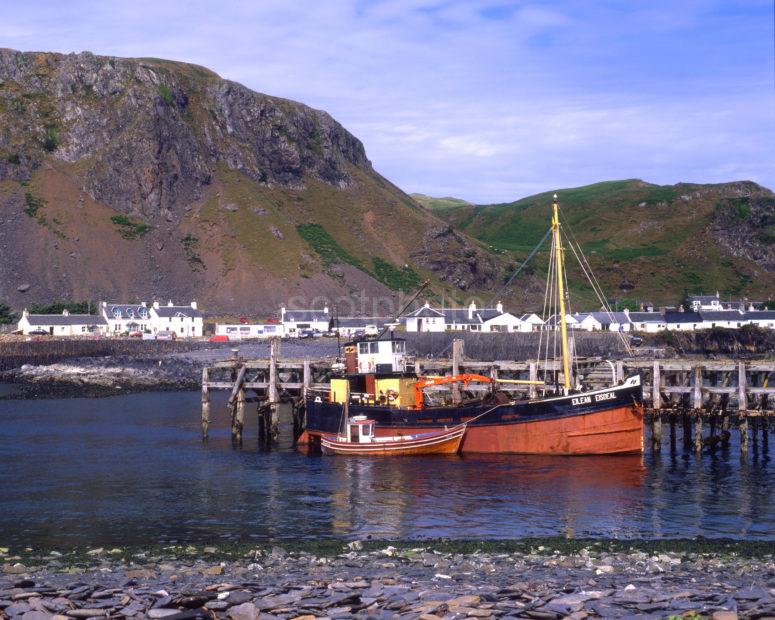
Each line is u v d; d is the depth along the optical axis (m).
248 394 117.88
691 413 59.09
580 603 22.08
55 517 42.12
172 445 68.00
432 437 59.66
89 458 61.38
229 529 39.34
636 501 44.75
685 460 57.38
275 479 52.38
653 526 39.19
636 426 57.41
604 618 20.91
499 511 42.62
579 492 47.16
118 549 34.31
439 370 83.06
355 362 68.38
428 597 23.41
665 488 48.09
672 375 81.56
